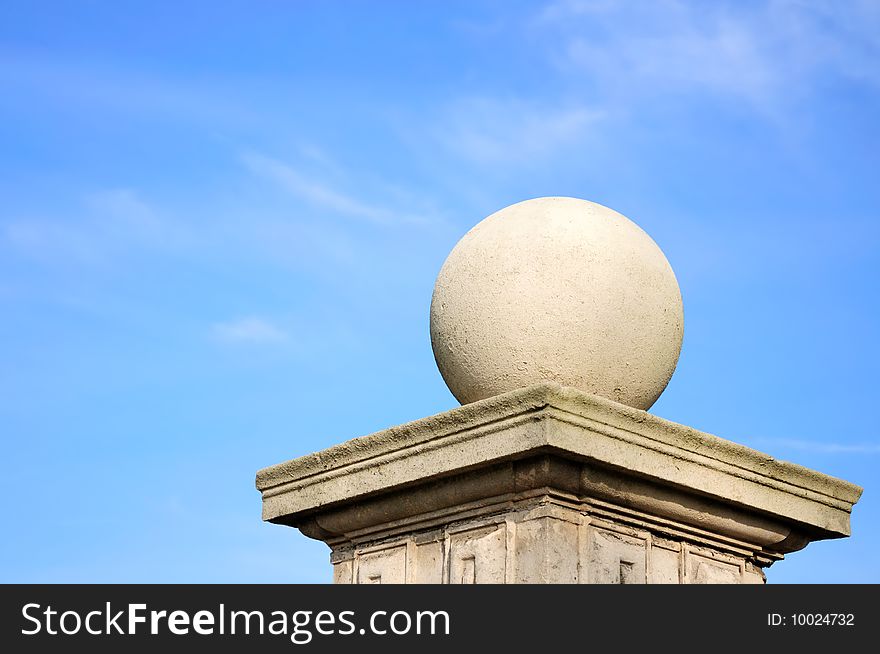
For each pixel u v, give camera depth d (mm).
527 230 11039
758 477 11109
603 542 10398
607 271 10852
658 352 11031
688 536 10992
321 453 11477
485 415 10344
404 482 10828
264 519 11820
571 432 10047
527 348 10750
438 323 11344
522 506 10398
